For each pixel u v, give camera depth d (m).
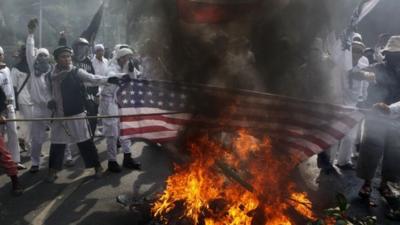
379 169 6.18
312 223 3.51
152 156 6.51
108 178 5.55
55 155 5.36
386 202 4.95
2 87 5.56
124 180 5.48
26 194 5.00
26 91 6.46
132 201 4.78
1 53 5.69
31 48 6.34
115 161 5.81
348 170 6.03
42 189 5.17
